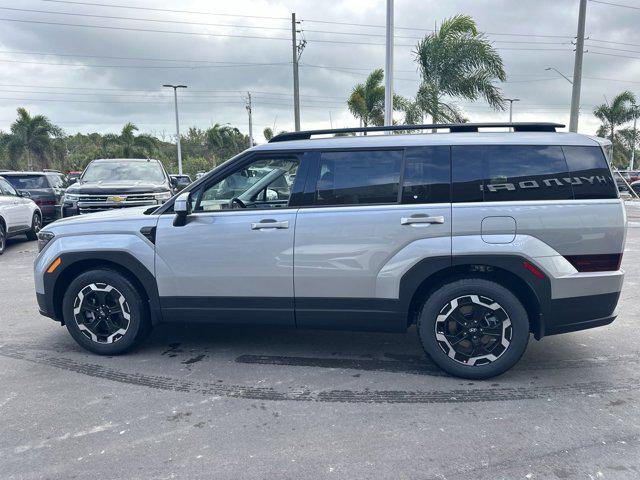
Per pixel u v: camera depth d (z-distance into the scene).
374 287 4.18
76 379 4.27
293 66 30.30
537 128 4.25
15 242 12.95
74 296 4.69
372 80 20.75
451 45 15.71
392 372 4.38
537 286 3.98
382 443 3.24
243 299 4.41
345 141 4.31
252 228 4.29
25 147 37.66
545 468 2.96
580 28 20.06
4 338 5.34
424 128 4.36
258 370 4.43
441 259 4.05
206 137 47.84
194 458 3.09
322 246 4.20
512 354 4.07
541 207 3.97
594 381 4.18
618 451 3.13
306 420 3.55
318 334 5.35
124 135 41.34
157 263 4.48
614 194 4.02
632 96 36.28
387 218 4.11
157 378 4.28
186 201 4.34
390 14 13.65
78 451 3.18
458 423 3.49
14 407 3.78
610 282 4.00
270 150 4.41
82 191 10.82
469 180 4.07
